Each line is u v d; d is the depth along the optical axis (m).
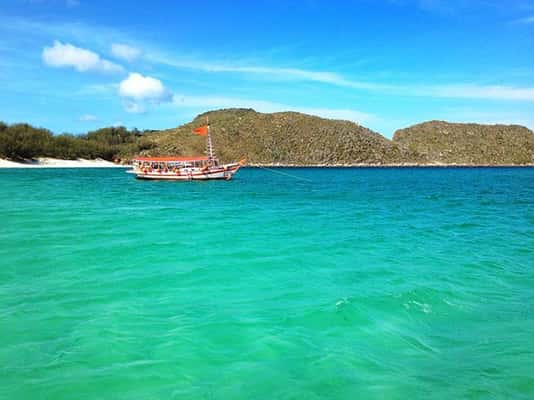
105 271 10.27
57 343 6.21
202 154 154.75
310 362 5.72
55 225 17.58
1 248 12.82
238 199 32.72
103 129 174.88
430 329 6.97
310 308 7.74
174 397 4.86
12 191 37.97
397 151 198.88
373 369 5.58
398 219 20.94
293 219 20.48
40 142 117.56
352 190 45.53
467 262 11.77
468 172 123.62
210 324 6.96
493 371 5.59
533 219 21.30
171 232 16.08
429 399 4.91
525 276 10.43
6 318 7.16
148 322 7.04
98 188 44.28
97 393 4.92
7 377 5.24
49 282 9.31
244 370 5.49
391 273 10.41
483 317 7.55
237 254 12.31
